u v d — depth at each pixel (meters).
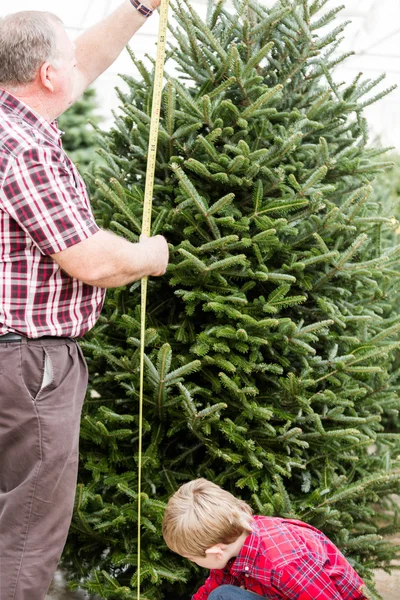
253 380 2.45
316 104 2.46
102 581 2.41
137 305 2.44
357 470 2.71
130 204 2.41
